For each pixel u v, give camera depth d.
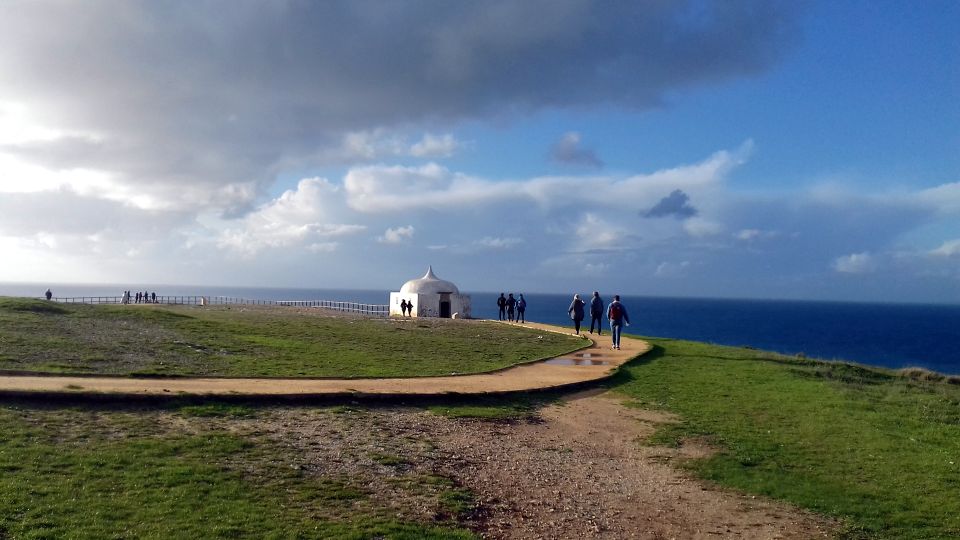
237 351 25.94
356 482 12.41
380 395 18.38
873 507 12.09
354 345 30.23
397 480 12.65
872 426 17.28
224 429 14.98
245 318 41.72
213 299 91.12
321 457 13.63
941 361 88.69
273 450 13.81
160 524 9.96
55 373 19.19
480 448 15.18
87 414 15.27
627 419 18.36
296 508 10.98
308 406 17.38
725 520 11.62
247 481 12.02
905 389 23.38
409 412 17.56
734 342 108.12
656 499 12.60
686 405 19.78
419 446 14.86
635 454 15.44
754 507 12.20
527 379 22.58
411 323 44.72
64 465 12.08
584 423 17.94
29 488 10.91
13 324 28.77
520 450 15.30
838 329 154.38
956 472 13.88
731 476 13.75
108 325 31.23
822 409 19.09
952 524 11.34
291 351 26.95
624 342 35.50
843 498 12.51
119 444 13.43
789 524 11.44
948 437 16.34
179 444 13.66
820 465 14.38
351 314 57.50
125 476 11.77
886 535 10.98
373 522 10.55
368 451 14.20
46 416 14.84
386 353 28.06
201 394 16.97
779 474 13.84
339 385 19.67
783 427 17.33
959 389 24.77
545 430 17.14
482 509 11.68
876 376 26.70
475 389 20.17
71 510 10.24
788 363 28.17
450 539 10.16
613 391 21.67
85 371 19.78
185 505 10.72
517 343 34.06
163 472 12.06
